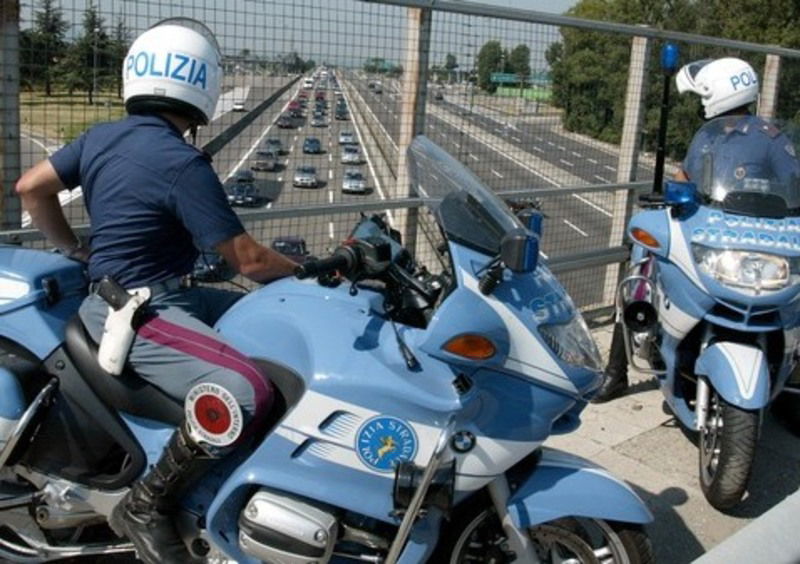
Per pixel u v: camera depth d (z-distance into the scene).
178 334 2.73
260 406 2.61
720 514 4.06
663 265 4.26
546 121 6.50
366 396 2.55
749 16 39.28
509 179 6.28
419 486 2.47
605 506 2.66
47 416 2.94
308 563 2.57
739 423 3.80
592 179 6.95
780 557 1.56
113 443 2.95
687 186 4.13
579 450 4.65
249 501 2.62
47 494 2.98
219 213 2.74
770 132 4.50
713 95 4.71
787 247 3.90
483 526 2.86
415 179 3.00
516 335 2.62
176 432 2.71
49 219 3.18
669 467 4.50
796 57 8.23
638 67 6.83
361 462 2.57
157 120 2.85
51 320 2.97
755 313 3.88
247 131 4.80
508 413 2.63
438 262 2.97
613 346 5.23
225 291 3.22
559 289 2.82
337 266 2.57
